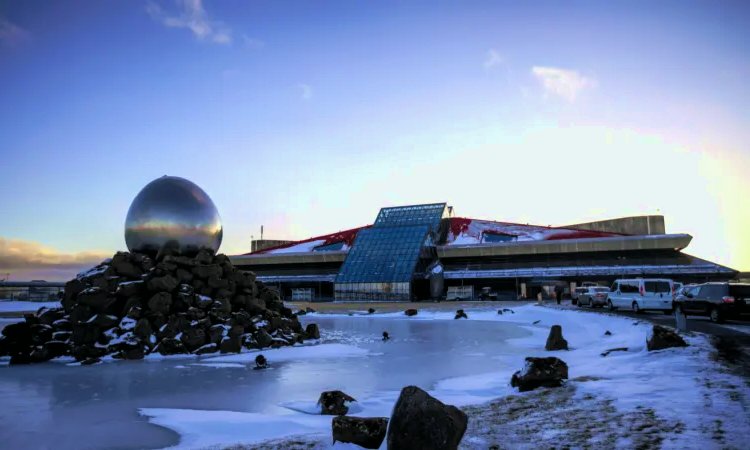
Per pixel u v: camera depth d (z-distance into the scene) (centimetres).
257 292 2789
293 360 1928
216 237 2664
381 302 7425
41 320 2269
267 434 890
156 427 960
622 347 1761
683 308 2733
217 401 1209
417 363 1795
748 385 989
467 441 682
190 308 2270
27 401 1225
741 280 8638
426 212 9331
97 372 1700
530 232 9694
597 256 8725
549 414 842
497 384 1318
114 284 2295
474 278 8638
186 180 2655
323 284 9725
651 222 10519
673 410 812
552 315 3900
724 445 626
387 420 739
